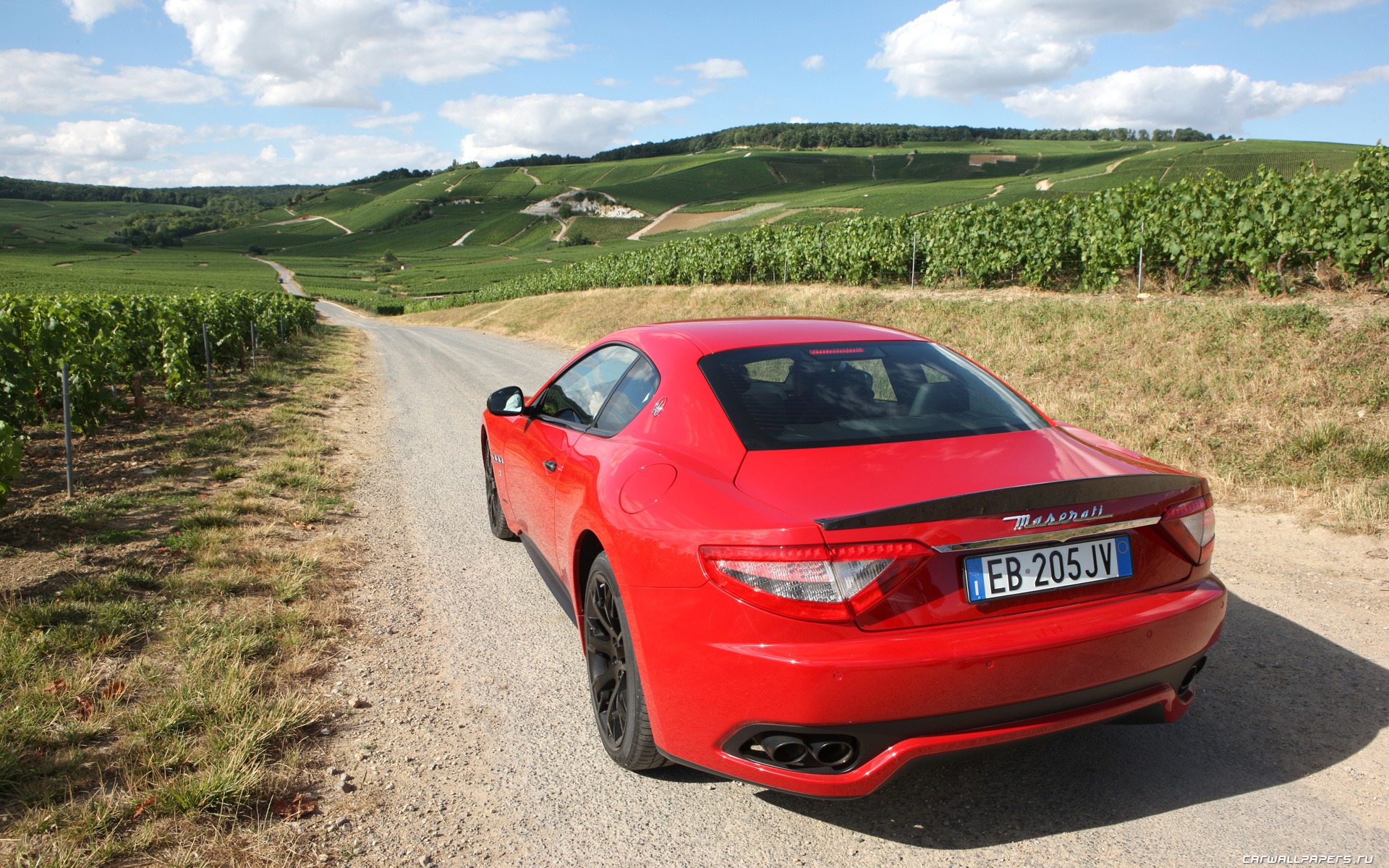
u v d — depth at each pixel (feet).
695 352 9.33
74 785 7.64
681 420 8.43
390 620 12.17
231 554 14.49
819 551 6.17
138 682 9.70
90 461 23.58
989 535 6.37
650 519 7.27
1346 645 10.44
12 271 322.96
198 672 9.88
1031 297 45.85
